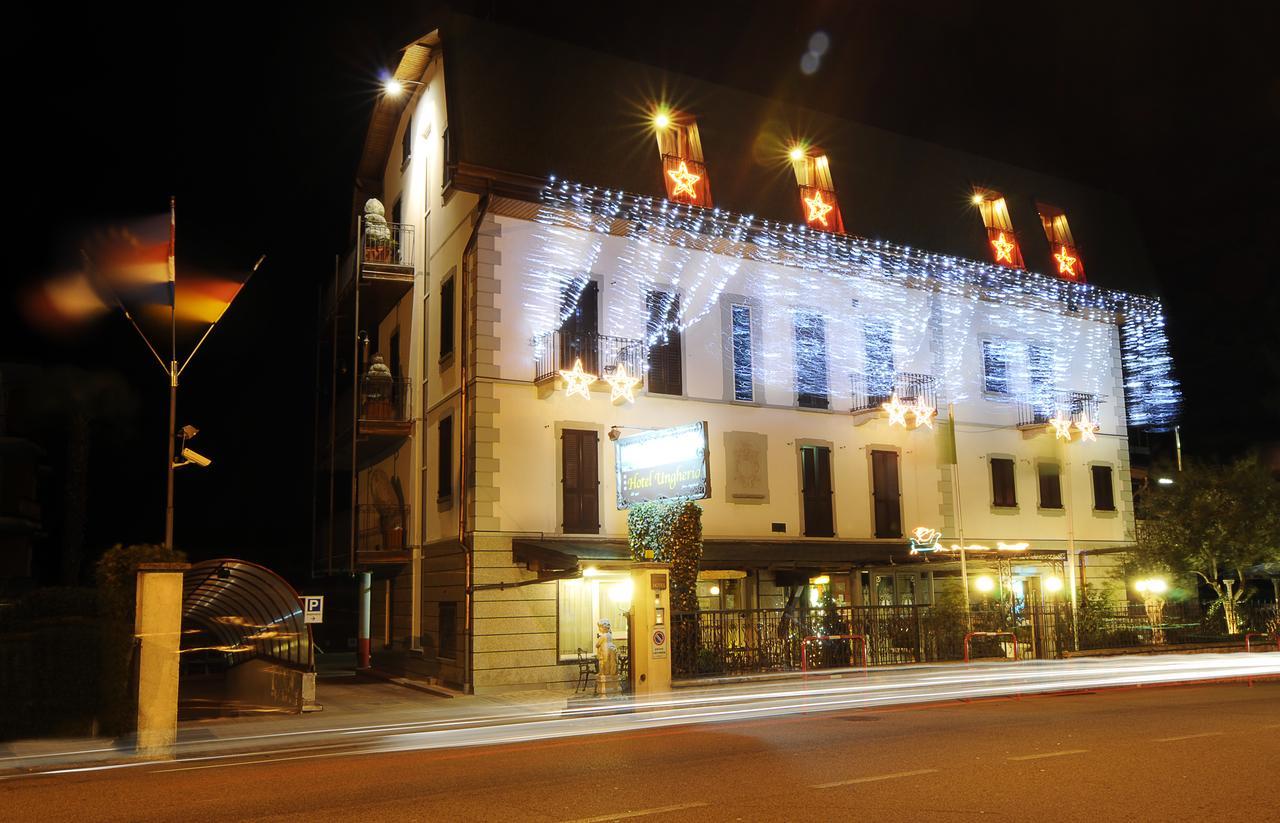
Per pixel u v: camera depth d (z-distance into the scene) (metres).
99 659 13.23
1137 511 31.25
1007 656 23.34
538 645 20.22
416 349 24.62
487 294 20.94
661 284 23.00
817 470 24.59
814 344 25.12
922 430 26.45
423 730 14.01
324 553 29.22
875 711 14.49
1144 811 6.96
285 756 11.50
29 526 35.78
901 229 26.42
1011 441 28.38
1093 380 30.64
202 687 24.38
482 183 20.78
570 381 20.97
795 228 24.36
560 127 21.98
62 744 12.66
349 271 25.88
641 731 12.80
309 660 17.64
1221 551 28.12
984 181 29.20
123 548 15.02
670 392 22.77
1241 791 7.61
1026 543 27.78
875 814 6.99
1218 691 16.58
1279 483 30.00
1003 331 28.81
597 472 21.66
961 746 10.27
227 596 19.06
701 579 22.36
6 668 12.98
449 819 7.22
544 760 10.17
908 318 26.88
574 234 22.11
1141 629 26.14
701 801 7.62
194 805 8.12
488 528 20.22
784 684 18.73
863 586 25.62
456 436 21.44
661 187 22.83
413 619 23.08
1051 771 8.62
